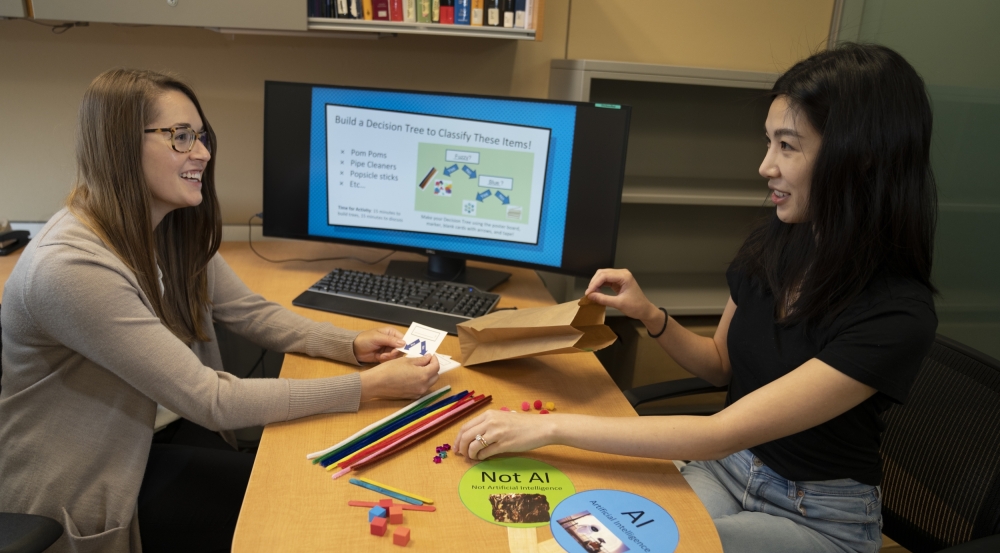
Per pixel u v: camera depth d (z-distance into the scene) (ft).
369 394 3.63
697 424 3.16
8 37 5.90
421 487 2.99
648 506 2.94
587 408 3.75
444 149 5.28
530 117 5.04
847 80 3.10
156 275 3.80
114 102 3.46
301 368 4.13
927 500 3.76
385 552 2.59
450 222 5.45
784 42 7.10
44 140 6.23
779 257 3.81
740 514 3.66
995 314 5.31
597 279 4.22
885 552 5.87
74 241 3.34
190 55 6.21
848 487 3.57
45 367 3.49
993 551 2.84
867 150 3.07
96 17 5.10
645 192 6.49
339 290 5.10
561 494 2.99
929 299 3.19
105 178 3.51
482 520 2.80
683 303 6.91
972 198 5.54
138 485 3.55
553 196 5.16
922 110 3.09
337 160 5.51
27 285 3.26
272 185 5.70
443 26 5.59
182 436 4.74
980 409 3.55
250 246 6.39
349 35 5.90
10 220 6.38
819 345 3.41
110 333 3.28
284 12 5.29
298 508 2.81
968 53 5.51
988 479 3.43
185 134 3.72
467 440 3.18
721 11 6.88
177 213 4.17
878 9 6.63
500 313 4.28
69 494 3.41
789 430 3.15
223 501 3.91
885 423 3.74
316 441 3.32
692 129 7.29
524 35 5.74
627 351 6.81
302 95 5.42
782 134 3.34
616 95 7.01
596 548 2.67
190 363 3.47
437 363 3.84
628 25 6.75
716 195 6.59
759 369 3.77
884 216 3.16
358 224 5.65
